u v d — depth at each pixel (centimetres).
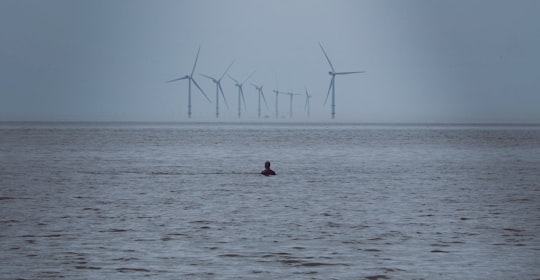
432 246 4325
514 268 3781
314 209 5978
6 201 6488
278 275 3616
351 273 3662
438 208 6100
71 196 6900
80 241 4447
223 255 4050
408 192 7412
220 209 5962
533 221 5344
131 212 5762
